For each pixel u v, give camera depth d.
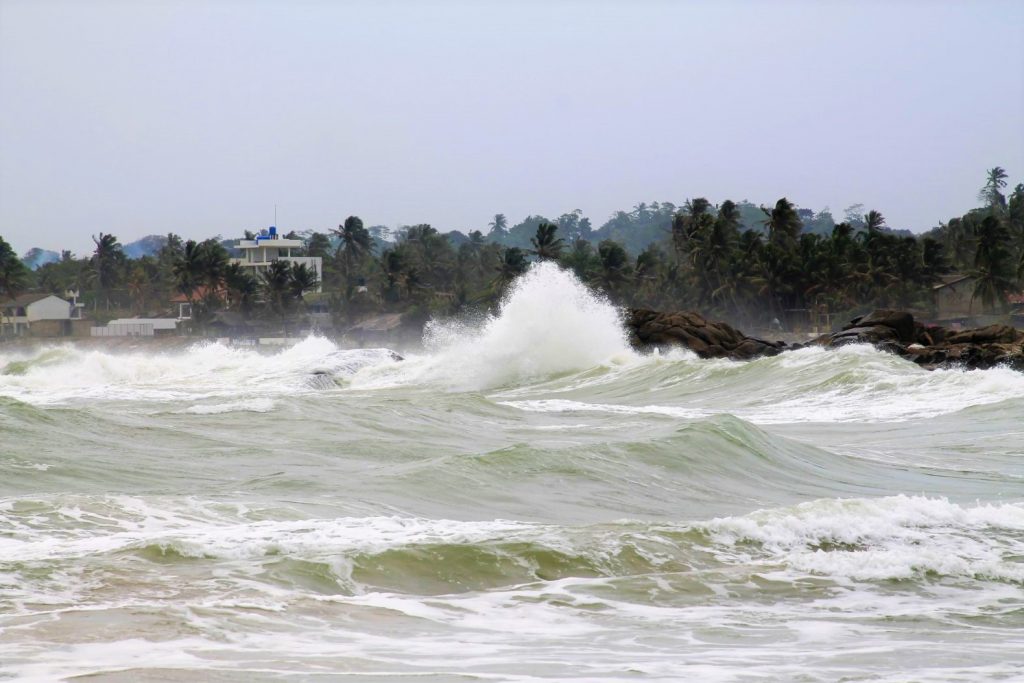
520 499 35.47
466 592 22.84
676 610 22.14
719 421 50.94
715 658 18.31
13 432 44.00
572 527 28.00
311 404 61.72
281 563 23.39
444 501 34.28
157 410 70.44
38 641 17.62
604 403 88.81
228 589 21.45
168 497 31.33
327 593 22.06
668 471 41.81
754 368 96.12
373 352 130.25
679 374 99.94
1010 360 102.94
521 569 24.42
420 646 18.61
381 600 21.72
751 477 42.47
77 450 41.59
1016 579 25.02
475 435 53.69
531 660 17.81
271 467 40.22
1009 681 16.88
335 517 29.91
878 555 26.50
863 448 54.22
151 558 23.33
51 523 27.28
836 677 17.00
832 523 29.53
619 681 16.48
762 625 21.12
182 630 18.66
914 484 42.62
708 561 26.02
